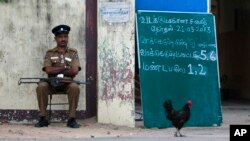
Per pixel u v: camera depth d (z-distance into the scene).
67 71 9.55
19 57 9.91
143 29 9.90
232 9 19.08
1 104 9.88
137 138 8.29
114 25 9.80
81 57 10.04
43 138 8.23
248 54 17.36
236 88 18.81
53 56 9.62
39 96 9.34
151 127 9.68
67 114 9.96
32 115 9.92
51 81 9.31
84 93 10.05
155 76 9.84
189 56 10.08
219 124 10.05
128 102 9.74
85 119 10.09
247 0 17.34
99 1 9.83
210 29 10.26
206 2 10.59
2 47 9.88
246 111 13.29
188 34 10.12
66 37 9.63
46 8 9.97
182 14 10.16
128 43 9.77
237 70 18.69
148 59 9.84
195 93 10.01
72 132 8.93
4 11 9.88
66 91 9.47
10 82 9.89
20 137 8.30
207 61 10.16
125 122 9.74
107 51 9.80
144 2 10.36
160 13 10.05
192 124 9.92
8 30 9.88
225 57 20.19
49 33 9.97
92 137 8.42
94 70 10.31
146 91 9.76
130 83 9.75
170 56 9.98
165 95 9.85
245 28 17.64
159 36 9.97
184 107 8.81
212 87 10.11
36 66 9.95
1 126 9.43
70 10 10.02
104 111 9.83
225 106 14.81
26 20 9.92
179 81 9.96
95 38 10.27
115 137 8.43
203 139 8.16
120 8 9.77
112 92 9.80
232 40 19.19
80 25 10.05
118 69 9.77
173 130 9.48
